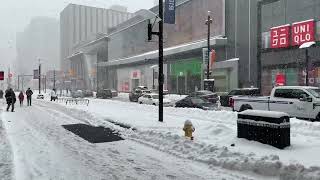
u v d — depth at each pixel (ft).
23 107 103.14
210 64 150.61
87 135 45.03
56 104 118.52
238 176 25.14
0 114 77.77
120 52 335.06
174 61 231.91
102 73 376.07
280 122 32.83
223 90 179.73
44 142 39.83
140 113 74.38
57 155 32.73
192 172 26.40
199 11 209.46
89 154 33.17
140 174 26.00
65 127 53.62
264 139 34.27
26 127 53.72
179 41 232.94
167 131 44.60
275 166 25.11
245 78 172.55
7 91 87.40
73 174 25.98
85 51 426.10
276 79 141.90
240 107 66.59
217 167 27.81
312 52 125.18
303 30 130.21
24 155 32.58
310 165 25.43
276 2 145.48
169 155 32.45
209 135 40.68
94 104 115.03
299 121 51.16
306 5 132.36
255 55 168.66
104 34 394.93
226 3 183.93
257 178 24.59
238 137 37.42
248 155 28.96
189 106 87.45
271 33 144.87
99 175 25.75
